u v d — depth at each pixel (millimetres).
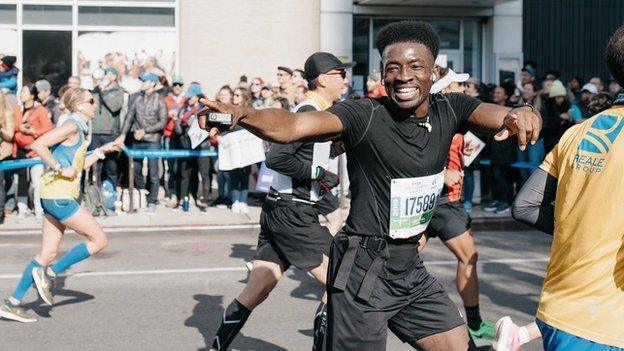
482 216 12758
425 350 3998
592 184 3270
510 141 12930
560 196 3387
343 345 3848
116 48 18109
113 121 12914
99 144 12828
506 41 19359
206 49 18469
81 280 8859
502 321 4180
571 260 3309
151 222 12203
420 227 3842
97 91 12922
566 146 3441
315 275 5586
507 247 10977
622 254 3240
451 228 6066
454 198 6137
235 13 18531
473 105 3783
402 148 3689
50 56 17969
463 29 19453
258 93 15180
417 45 3588
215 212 13258
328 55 5934
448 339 3928
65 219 7094
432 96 3830
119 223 12117
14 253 10523
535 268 9500
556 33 19906
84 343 6523
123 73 18172
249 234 12000
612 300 3244
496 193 13430
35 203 12414
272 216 5613
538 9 19859
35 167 12305
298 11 18719
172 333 6809
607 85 18688
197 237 11750
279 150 5488
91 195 12695
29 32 17891
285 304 7754
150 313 7461
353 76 19188
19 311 7172
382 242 3779
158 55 18281
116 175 12969
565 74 20000
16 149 12195
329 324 3889
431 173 3766
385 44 3648
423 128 3717
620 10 20078
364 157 3711
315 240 5566
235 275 9125
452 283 8656
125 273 9227
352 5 18734
